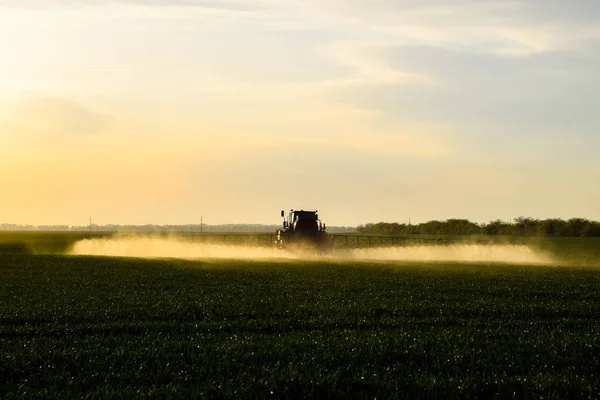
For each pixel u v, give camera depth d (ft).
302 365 45.32
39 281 112.68
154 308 75.82
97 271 136.56
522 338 56.90
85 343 53.62
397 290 100.22
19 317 67.10
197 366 44.98
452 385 40.70
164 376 42.45
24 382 41.06
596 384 41.29
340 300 86.02
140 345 52.47
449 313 74.79
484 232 514.68
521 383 41.22
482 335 58.75
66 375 42.73
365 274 132.46
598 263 194.80
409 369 45.39
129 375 42.50
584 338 56.65
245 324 64.28
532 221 492.13
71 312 71.41
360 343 53.26
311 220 209.46
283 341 54.19
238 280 116.57
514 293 96.89
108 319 67.87
